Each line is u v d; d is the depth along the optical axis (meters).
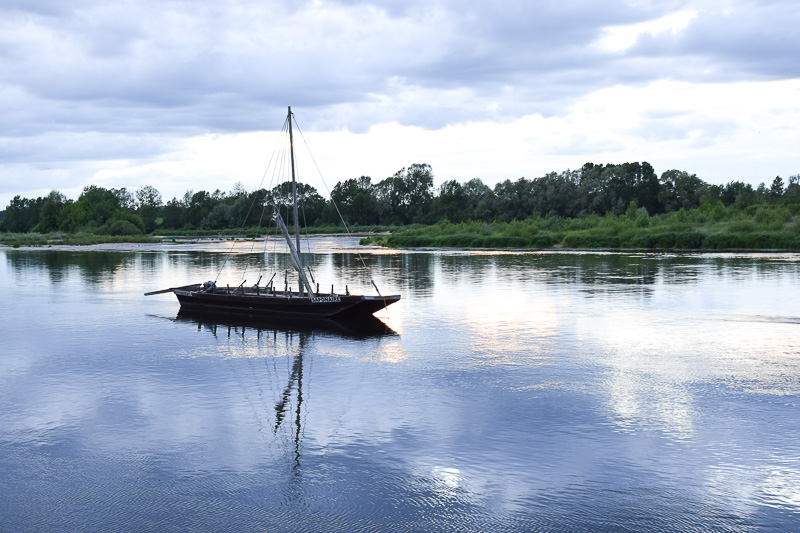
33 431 20.33
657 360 28.59
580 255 91.81
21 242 152.62
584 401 22.77
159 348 32.06
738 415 21.19
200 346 32.47
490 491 15.99
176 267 81.38
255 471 17.31
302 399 23.36
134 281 64.00
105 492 16.23
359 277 64.88
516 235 125.19
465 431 19.92
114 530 14.45
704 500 15.45
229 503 15.61
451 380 25.62
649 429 19.95
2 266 83.75
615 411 21.67
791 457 17.77
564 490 15.99
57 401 23.36
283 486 16.42
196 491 16.23
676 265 72.06
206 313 42.81
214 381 25.86
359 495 15.90
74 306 46.22
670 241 102.94
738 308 41.84
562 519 14.67
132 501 15.77
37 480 16.94
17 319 40.72
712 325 36.38
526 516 14.81
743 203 156.38
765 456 17.84
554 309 42.34
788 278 57.59
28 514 15.20
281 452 18.53
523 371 26.91
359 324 37.97
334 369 27.59
